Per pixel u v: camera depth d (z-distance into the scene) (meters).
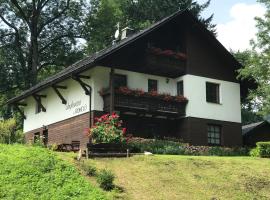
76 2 50.75
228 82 33.16
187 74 31.19
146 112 28.97
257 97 32.44
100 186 16.64
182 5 52.38
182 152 27.47
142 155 21.70
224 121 32.28
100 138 23.73
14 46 48.31
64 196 15.31
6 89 47.88
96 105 28.11
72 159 19.34
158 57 29.97
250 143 35.16
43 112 34.31
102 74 28.62
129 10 53.25
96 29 51.00
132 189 17.09
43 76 54.03
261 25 32.66
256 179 20.02
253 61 32.41
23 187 15.57
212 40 32.19
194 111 30.88
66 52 50.38
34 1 48.84
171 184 18.14
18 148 19.09
